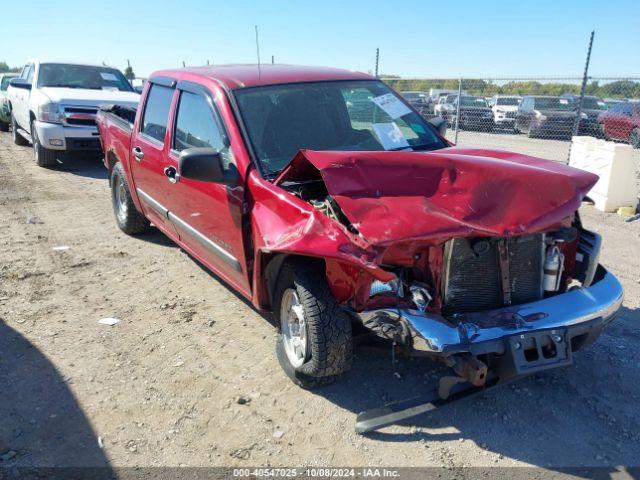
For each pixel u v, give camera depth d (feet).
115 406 11.43
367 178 10.63
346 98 15.26
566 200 10.96
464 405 11.46
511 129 51.21
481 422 10.96
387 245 9.53
